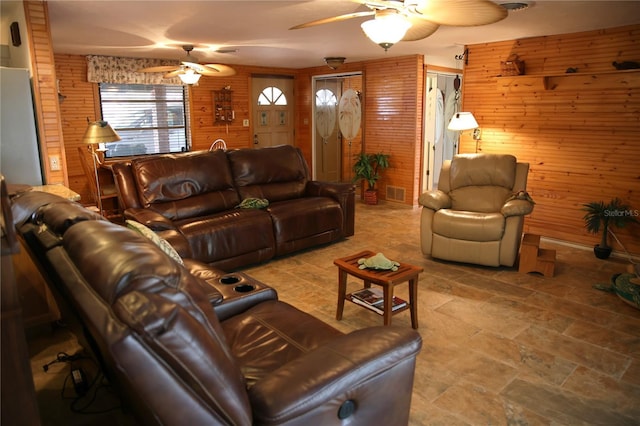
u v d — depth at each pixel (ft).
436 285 12.16
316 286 12.26
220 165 14.71
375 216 20.30
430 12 8.23
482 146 18.11
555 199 16.28
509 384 7.75
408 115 21.31
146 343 3.19
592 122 14.98
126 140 22.34
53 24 13.10
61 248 4.45
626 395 7.45
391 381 5.05
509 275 12.91
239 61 23.29
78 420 6.88
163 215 12.93
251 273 13.30
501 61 17.08
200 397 3.56
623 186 14.62
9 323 3.65
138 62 21.65
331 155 27.58
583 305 10.90
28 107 10.52
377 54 20.52
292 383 4.35
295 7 11.21
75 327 5.48
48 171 11.09
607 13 12.21
